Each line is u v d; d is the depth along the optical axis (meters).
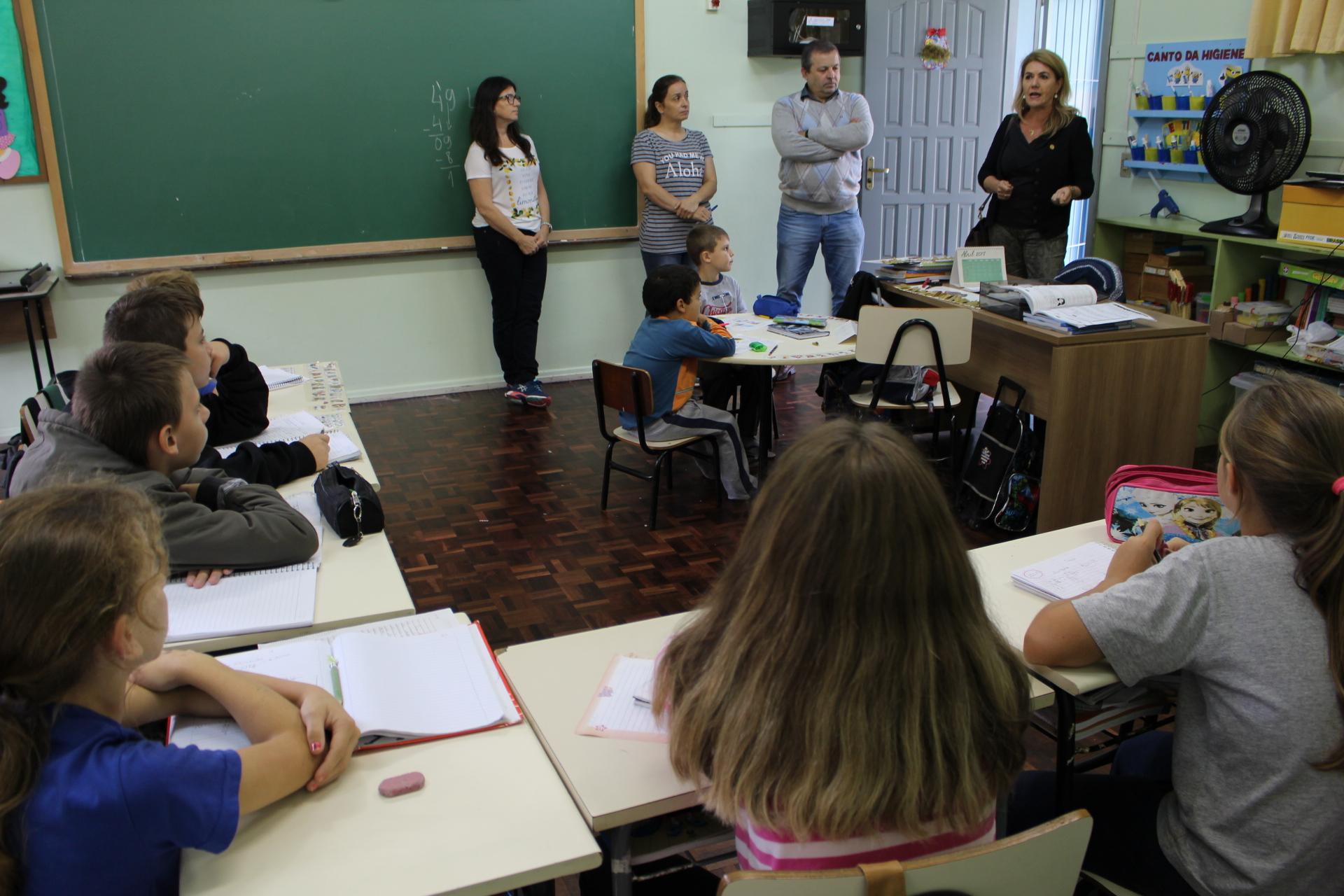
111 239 4.70
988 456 3.68
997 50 6.06
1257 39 4.27
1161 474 2.01
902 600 0.98
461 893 1.10
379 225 5.15
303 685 1.35
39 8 4.36
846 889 0.99
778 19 5.48
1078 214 6.46
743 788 1.01
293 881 1.10
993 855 1.03
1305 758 1.22
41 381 4.34
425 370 5.48
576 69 5.33
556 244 5.50
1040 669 1.48
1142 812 1.46
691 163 5.38
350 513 1.98
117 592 1.03
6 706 1.01
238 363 2.57
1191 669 1.33
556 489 4.18
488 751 1.34
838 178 5.48
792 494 1.00
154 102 4.62
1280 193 4.47
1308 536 1.26
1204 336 3.51
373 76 4.96
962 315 3.55
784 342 3.89
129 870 1.05
